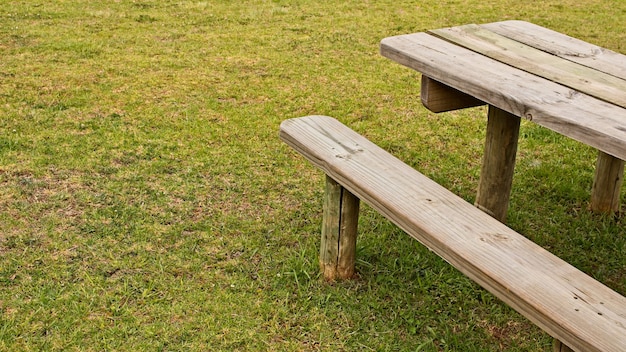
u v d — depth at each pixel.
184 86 5.37
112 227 3.46
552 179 4.11
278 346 2.71
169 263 3.19
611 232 3.58
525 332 2.83
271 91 5.34
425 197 2.57
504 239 2.30
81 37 6.45
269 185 3.95
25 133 4.45
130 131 4.55
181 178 3.98
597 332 1.85
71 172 3.99
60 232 3.40
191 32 6.73
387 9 7.74
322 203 3.78
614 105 2.46
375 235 3.46
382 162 2.83
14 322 2.78
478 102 3.24
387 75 5.78
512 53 3.06
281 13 7.48
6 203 3.64
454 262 2.25
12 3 7.49
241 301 2.96
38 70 5.57
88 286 3.01
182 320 2.83
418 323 2.85
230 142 4.46
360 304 2.95
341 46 6.45
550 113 2.39
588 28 7.16
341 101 5.21
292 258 3.23
